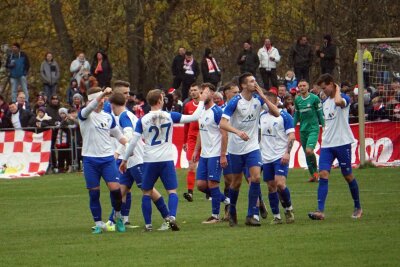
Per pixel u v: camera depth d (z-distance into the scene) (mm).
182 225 34156
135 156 33531
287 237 29562
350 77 86562
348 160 34656
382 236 29172
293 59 69750
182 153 60125
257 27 85188
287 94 58750
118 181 32281
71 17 82688
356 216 34625
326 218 34594
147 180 32062
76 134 60312
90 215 38500
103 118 31922
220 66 88500
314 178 49094
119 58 86938
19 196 46906
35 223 36125
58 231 33375
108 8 78188
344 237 29172
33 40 85625
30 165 59562
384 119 57938
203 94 32562
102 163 32062
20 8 83062
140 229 33250
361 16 86438
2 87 84562
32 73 86438
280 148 33438
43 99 61406
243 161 32625
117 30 79562
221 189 47219
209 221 34906
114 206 32531
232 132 32062
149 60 81188
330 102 34719
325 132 34812
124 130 32438
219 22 84312
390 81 58406
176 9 81188
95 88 31594
